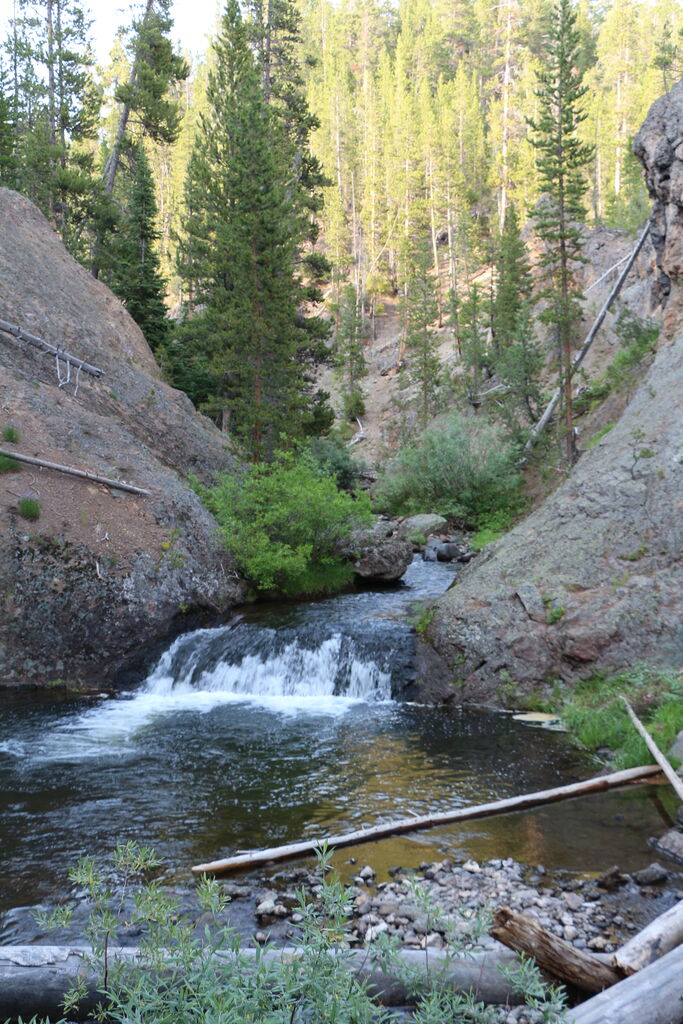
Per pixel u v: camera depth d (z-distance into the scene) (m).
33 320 22.86
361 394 69.19
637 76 95.12
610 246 50.31
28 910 6.22
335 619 15.85
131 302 37.47
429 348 58.88
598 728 10.12
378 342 82.56
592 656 11.41
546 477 33.72
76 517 15.74
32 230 27.45
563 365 34.25
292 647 14.02
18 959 4.58
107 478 16.94
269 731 11.16
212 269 33.56
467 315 60.06
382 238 92.69
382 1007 4.16
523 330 38.47
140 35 41.47
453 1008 4.13
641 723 9.69
